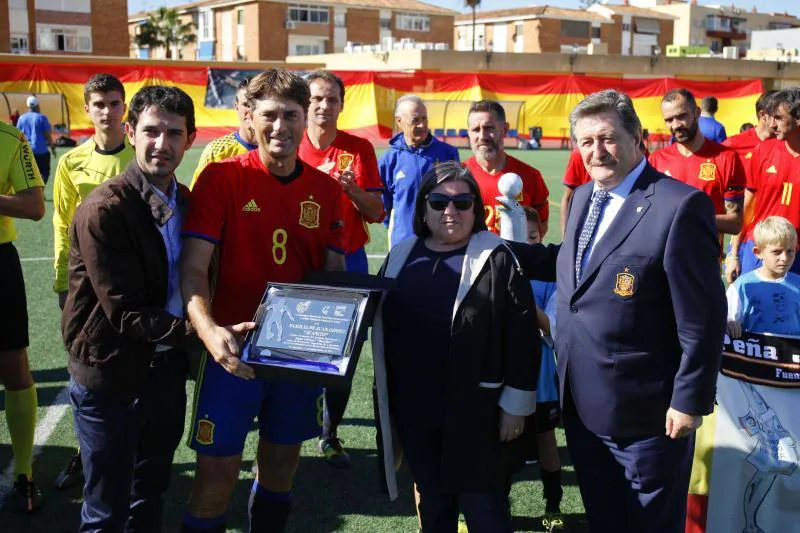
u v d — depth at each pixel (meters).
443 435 2.78
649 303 2.55
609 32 75.56
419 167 5.10
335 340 2.55
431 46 42.81
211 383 2.92
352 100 33.38
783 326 3.35
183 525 2.98
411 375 2.85
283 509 3.20
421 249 2.91
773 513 3.29
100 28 50.00
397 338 2.87
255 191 2.90
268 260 2.95
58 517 3.63
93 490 2.78
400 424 2.94
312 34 62.38
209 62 31.81
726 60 46.38
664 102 5.21
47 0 48.16
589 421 2.69
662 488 2.64
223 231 2.91
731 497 3.33
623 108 2.55
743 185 5.20
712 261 2.48
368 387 5.53
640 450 2.63
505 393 2.76
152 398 2.87
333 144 4.56
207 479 2.96
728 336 3.33
